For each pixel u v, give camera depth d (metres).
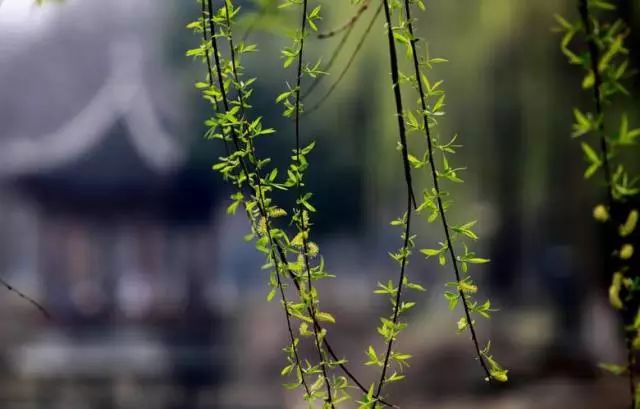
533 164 7.95
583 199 8.38
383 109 8.13
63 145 17.38
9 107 19.47
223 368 13.38
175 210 17.41
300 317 1.52
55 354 14.10
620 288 1.34
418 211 1.48
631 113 3.28
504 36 6.60
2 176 17.39
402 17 1.52
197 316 16.55
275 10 1.76
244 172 1.54
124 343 15.37
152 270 18.33
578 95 7.14
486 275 12.44
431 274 13.05
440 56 7.22
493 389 9.74
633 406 1.34
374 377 7.01
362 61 7.42
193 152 17.17
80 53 20.00
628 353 1.34
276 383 12.44
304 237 1.52
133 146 17.20
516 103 7.61
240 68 1.56
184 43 18.72
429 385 10.26
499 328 11.42
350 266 24.09
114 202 17.56
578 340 10.23
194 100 17.47
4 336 15.32
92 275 18.11
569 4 6.00
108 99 18.05
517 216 9.60
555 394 8.36
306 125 15.39
